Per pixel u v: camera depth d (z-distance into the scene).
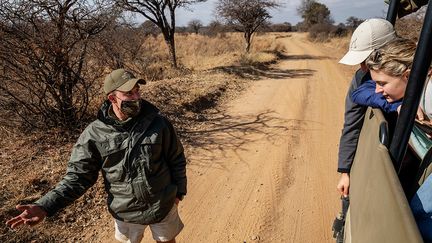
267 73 16.02
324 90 11.98
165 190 2.56
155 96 8.66
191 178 5.29
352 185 2.05
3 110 5.94
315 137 7.02
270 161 5.85
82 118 6.34
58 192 2.35
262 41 37.25
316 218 4.30
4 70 5.48
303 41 52.66
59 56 5.57
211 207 4.54
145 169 2.43
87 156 2.43
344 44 34.94
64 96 5.90
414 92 1.33
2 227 3.71
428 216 1.26
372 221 1.26
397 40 1.57
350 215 1.96
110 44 6.62
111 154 2.41
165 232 2.77
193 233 4.04
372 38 2.06
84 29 5.86
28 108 5.87
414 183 1.47
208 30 43.94
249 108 9.21
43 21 5.46
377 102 1.87
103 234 3.87
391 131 1.95
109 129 2.40
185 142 6.61
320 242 3.87
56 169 4.88
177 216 2.84
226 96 10.47
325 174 5.45
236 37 40.31
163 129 2.48
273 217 4.32
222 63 19.59
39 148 5.48
